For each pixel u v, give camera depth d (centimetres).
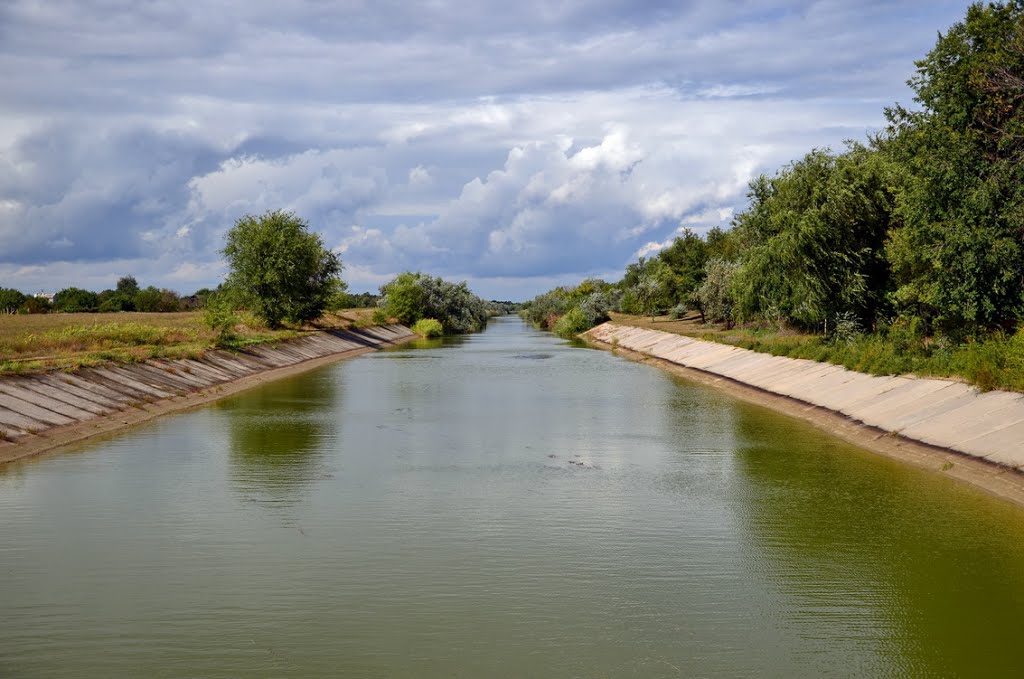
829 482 1964
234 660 1053
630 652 1076
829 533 1557
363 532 1580
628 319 9575
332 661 1052
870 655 1065
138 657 1062
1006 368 2348
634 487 1933
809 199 4266
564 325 10206
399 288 10331
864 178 4125
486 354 6512
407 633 1132
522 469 2130
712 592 1277
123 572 1362
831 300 4188
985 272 2673
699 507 1753
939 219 2805
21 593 1273
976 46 2827
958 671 1019
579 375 4672
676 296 9069
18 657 1062
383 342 8019
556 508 1752
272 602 1237
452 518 1675
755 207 4634
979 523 1603
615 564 1404
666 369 5075
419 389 3953
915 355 3067
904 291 3338
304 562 1409
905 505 1741
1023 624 1152
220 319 4903
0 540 1524
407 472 2092
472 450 2383
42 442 2362
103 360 3294
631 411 3184
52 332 4212
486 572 1363
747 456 2281
